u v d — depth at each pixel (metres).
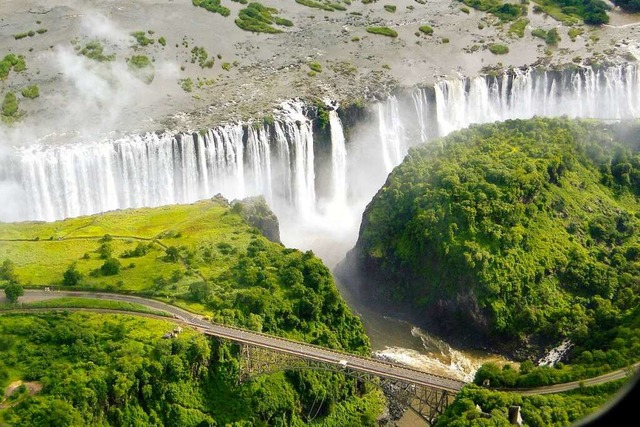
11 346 135.50
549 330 168.25
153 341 138.88
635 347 140.50
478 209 176.62
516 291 171.88
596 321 163.12
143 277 156.75
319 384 147.62
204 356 139.38
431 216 177.50
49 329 139.62
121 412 131.75
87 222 179.62
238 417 139.88
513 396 129.62
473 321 172.50
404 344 173.88
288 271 159.88
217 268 161.75
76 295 151.25
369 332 177.25
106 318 144.38
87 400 127.88
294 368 141.88
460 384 136.00
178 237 172.62
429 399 139.12
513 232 175.75
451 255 174.12
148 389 134.00
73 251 166.75
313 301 156.50
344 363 139.12
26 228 176.38
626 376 133.12
